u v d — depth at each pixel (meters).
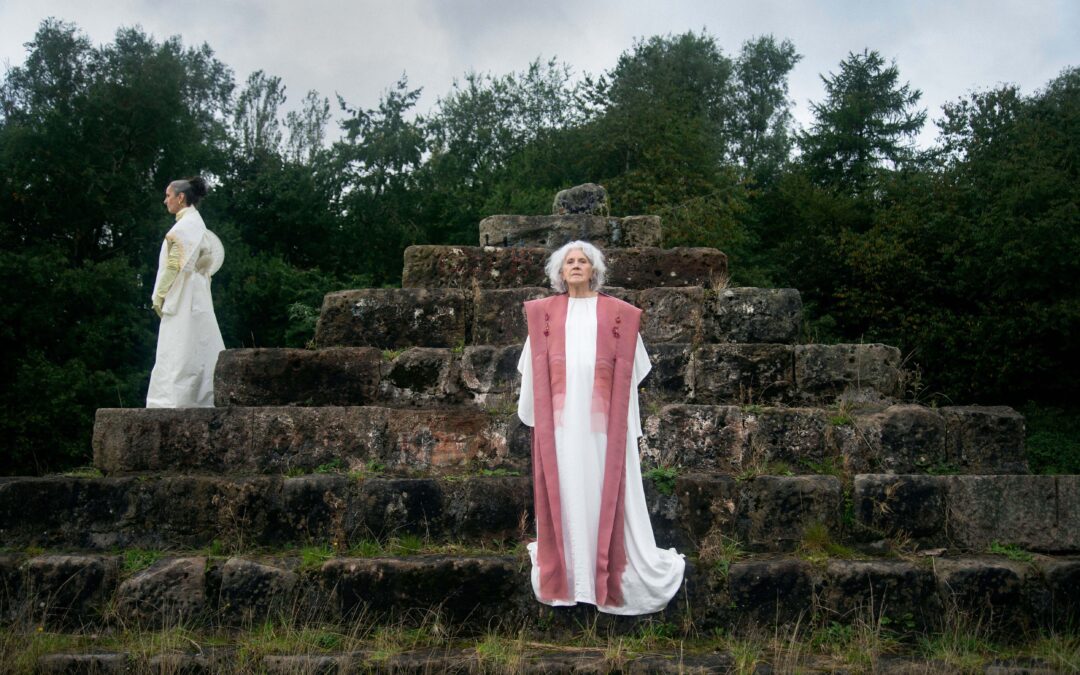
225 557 5.18
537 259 7.35
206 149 22.17
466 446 5.78
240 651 4.53
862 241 22.41
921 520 5.25
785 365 6.25
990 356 19.61
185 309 6.54
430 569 4.90
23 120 19.86
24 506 5.43
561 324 5.07
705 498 5.23
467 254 7.33
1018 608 4.82
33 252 17.94
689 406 5.71
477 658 4.42
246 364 6.30
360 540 5.33
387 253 23.50
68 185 18.81
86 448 16.11
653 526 5.22
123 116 19.98
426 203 24.16
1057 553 5.22
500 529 5.34
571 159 25.75
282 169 24.42
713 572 4.88
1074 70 25.12
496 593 4.88
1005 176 20.16
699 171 23.61
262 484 5.43
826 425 5.67
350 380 6.31
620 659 4.38
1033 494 5.27
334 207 24.30
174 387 6.42
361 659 4.45
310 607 4.91
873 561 4.98
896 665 4.39
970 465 5.62
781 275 23.83
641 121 24.25
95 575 5.04
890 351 6.28
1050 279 19.27
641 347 5.12
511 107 28.91
